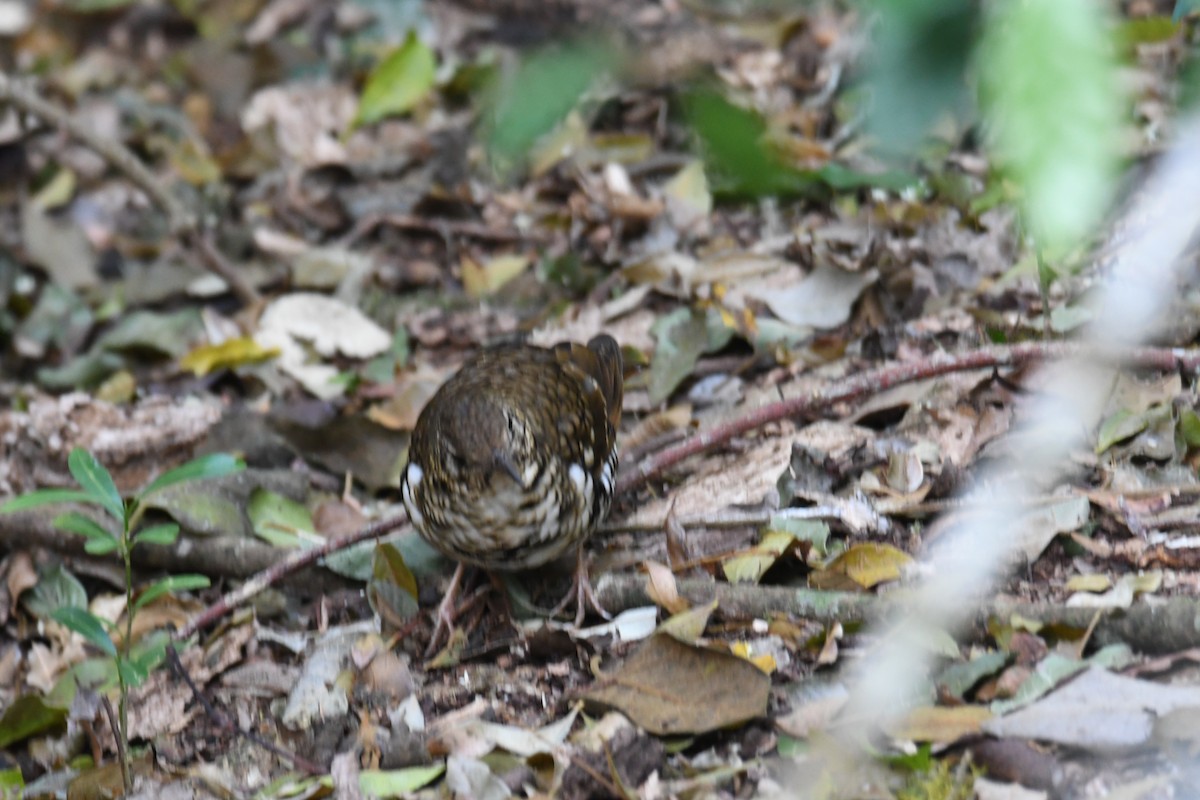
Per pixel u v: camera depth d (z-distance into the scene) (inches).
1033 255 421.7
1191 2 137.3
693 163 518.6
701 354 441.4
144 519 400.2
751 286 466.3
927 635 288.4
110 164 652.1
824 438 381.1
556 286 518.0
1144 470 344.8
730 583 331.6
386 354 502.3
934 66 117.0
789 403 375.9
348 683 331.9
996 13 104.8
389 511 409.4
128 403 484.7
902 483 354.9
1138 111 382.9
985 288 433.7
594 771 277.7
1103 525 328.8
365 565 372.8
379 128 634.8
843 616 312.8
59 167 670.5
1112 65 104.3
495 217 564.4
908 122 118.6
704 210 512.1
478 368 344.5
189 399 472.4
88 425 443.8
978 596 302.8
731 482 374.3
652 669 299.3
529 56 172.1
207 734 334.6
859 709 281.1
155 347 524.1
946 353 389.1
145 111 705.6
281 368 497.7
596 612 342.0
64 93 725.3
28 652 391.5
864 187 475.5
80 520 296.8
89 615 301.6
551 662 330.0
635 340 467.2
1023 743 263.7
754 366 438.9
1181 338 364.2
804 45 517.3
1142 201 378.0
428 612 356.8
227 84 703.1
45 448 438.0
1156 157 371.9
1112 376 360.8
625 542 366.9
